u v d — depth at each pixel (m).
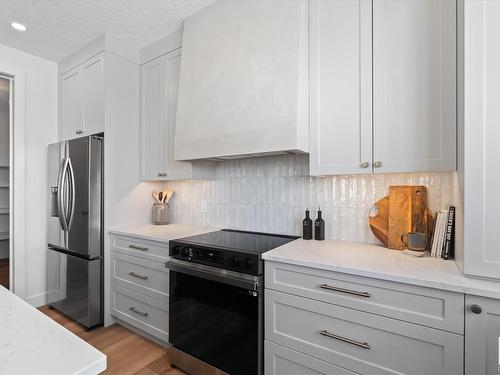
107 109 2.44
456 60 1.29
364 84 1.53
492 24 1.09
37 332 0.68
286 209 2.15
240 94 1.86
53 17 2.18
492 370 1.01
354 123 1.56
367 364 1.25
